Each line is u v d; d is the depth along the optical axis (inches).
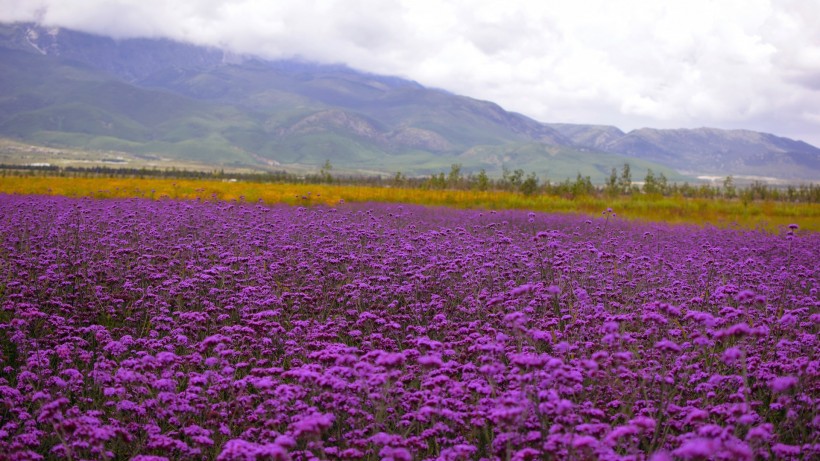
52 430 301.3
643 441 292.7
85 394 346.3
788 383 275.1
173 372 352.8
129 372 318.3
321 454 255.6
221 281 543.8
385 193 2123.5
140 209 976.3
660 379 327.6
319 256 620.7
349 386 303.3
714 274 618.2
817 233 1302.9
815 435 276.8
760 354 389.7
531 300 476.4
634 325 437.7
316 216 946.7
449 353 364.2
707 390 332.8
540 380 292.8
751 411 302.5
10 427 295.6
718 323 395.9
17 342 380.5
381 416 290.2
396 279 561.3
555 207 1999.3
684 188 3336.6
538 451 250.8
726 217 1781.5
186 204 1060.5
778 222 1669.5
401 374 338.6
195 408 312.7
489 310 473.7
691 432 277.6
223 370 337.4
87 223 765.3
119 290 513.0
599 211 1879.9
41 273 543.8
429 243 704.4
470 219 1161.4
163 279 533.3
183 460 284.0
